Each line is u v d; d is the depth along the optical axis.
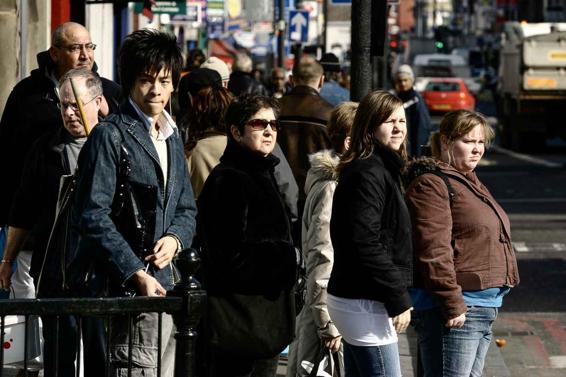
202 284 15.74
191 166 19.14
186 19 71.69
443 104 136.75
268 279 15.64
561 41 81.00
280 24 75.56
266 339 15.62
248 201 15.68
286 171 18.53
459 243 15.59
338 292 14.70
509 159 78.38
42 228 16.19
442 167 15.76
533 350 25.31
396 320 14.39
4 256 16.83
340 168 14.80
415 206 15.39
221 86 19.58
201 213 15.79
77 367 12.74
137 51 14.04
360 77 22.91
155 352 14.30
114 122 14.14
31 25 35.00
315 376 17.97
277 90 54.88
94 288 14.02
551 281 32.97
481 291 15.56
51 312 12.44
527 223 44.84
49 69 19.39
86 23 41.97
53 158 16.39
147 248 14.02
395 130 14.69
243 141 15.90
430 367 15.74
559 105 82.06
